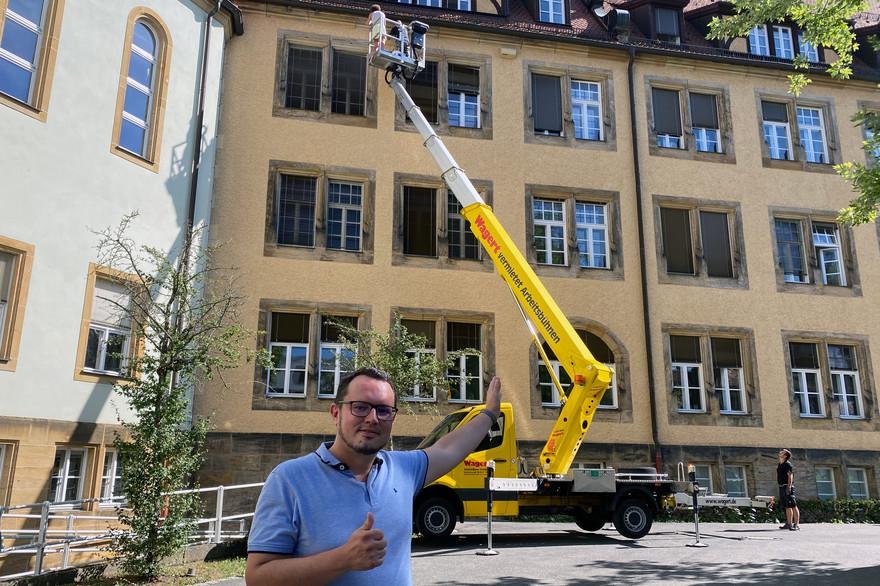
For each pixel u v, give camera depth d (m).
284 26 19.05
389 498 2.51
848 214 13.83
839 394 20.47
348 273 18.02
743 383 19.86
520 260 12.89
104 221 13.55
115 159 13.98
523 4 22.14
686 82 21.47
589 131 20.78
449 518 11.63
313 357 17.30
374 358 14.98
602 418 18.58
